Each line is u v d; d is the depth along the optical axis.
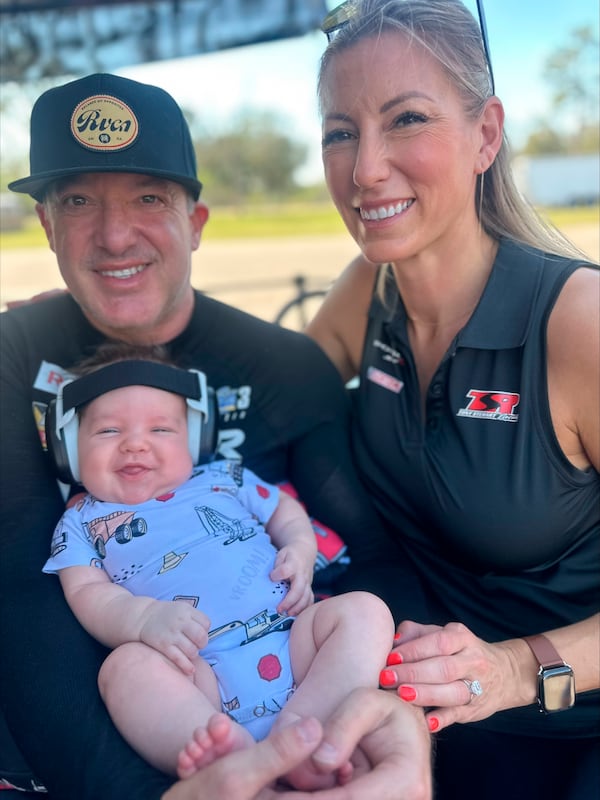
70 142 0.62
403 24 0.53
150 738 0.45
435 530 0.63
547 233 0.63
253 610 0.55
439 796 0.57
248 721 0.49
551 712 0.54
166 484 0.62
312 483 0.68
